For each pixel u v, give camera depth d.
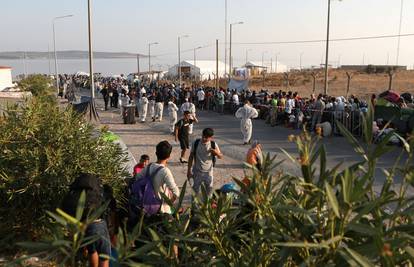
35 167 5.56
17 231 5.69
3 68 36.44
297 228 2.22
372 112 2.35
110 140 6.56
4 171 5.54
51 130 5.86
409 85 55.66
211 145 7.61
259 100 24.80
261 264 2.44
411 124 14.48
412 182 2.24
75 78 63.59
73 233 2.18
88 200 3.87
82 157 5.79
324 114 18.12
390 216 2.16
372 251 1.90
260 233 2.51
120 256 2.49
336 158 13.29
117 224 4.77
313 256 2.07
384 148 2.26
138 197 4.82
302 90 52.06
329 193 1.96
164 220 3.14
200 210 2.96
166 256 2.70
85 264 4.44
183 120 12.56
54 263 4.46
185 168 12.06
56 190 5.62
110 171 5.95
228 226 2.79
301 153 2.34
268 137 17.89
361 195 1.97
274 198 2.53
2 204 5.64
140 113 24.25
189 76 71.38
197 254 2.81
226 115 26.41
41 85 29.50
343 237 2.03
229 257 2.69
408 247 1.90
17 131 5.75
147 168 4.99
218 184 10.41
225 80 61.50
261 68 90.50
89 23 20.31
